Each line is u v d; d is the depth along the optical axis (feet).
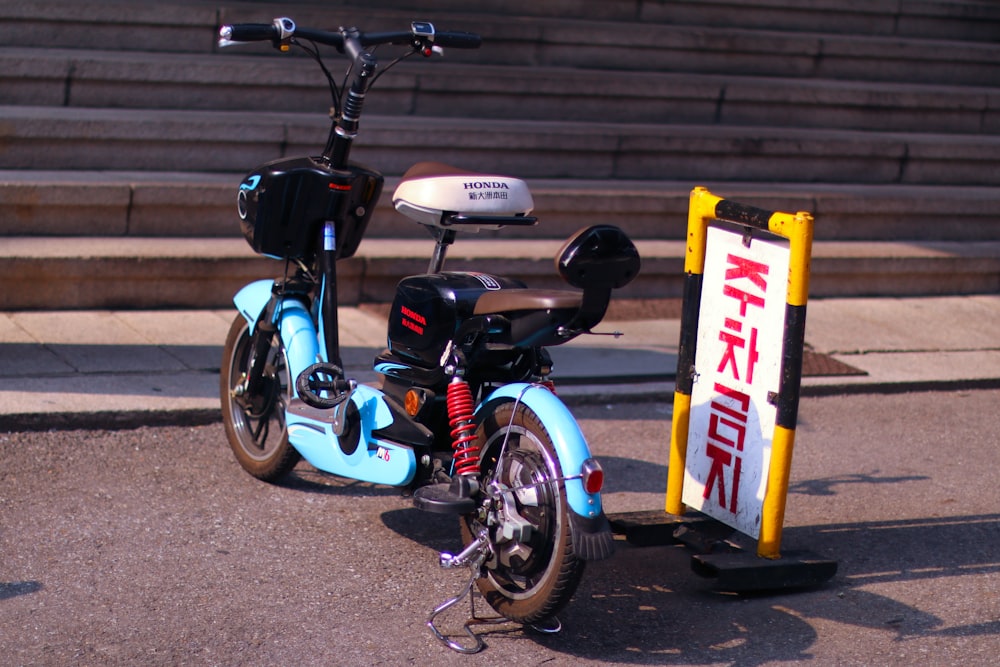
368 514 14.47
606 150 26.43
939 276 26.30
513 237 24.39
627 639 11.85
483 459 12.21
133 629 11.31
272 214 14.23
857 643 12.04
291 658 11.01
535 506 11.35
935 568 14.01
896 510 15.75
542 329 11.41
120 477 14.83
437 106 26.61
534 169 25.95
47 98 23.56
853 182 28.94
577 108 27.94
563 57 29.43
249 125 23.41
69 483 14.48
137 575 12.39
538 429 11.51
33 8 24.52
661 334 22.07
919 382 20.90
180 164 23.21
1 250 19.88
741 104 29.45
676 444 13.97
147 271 20.51
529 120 27.45
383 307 22.04
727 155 27.66
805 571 13.08
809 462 17.37
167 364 18.21
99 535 13.21
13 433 15.61
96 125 22.44
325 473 15.69
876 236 27.32
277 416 15.29
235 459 15.75
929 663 11.71
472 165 25.34
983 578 13.80
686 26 32.09
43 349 18.34
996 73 33.68
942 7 34.40
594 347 21.09
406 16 27.48
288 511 14.35
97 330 19.48
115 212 21.54
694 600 12.86
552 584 11.16
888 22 34.01
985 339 23.52
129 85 24.11
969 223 28.12
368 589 12.52
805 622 12.46
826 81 31.55
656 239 25.66
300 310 14.64
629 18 31.65
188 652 10.97
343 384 13.64
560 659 11.35
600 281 11.07
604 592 12.96
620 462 16.80
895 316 24.56
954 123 31.37
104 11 25.11
